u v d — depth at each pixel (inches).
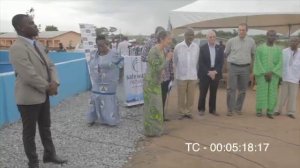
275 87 362.9
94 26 490.9
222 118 358.3
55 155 223.5
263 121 350.0
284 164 239.3
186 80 343.0
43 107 209.8
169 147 266.2
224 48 382.0
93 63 310.2
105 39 305.7
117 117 316.5
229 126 327.6
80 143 266.4
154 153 252.7
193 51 338.6
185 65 340.2
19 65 189.9
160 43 285.3
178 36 600.4
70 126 311.3
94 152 248.1
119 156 242.8
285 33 741.3
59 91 418.9
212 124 333.7
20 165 219.9
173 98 461.7
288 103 372.2
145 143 274.5
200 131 309.3
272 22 663.8
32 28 196.2
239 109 375.2
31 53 194.5
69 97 450.3
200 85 358.3
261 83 363.6
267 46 358.0
